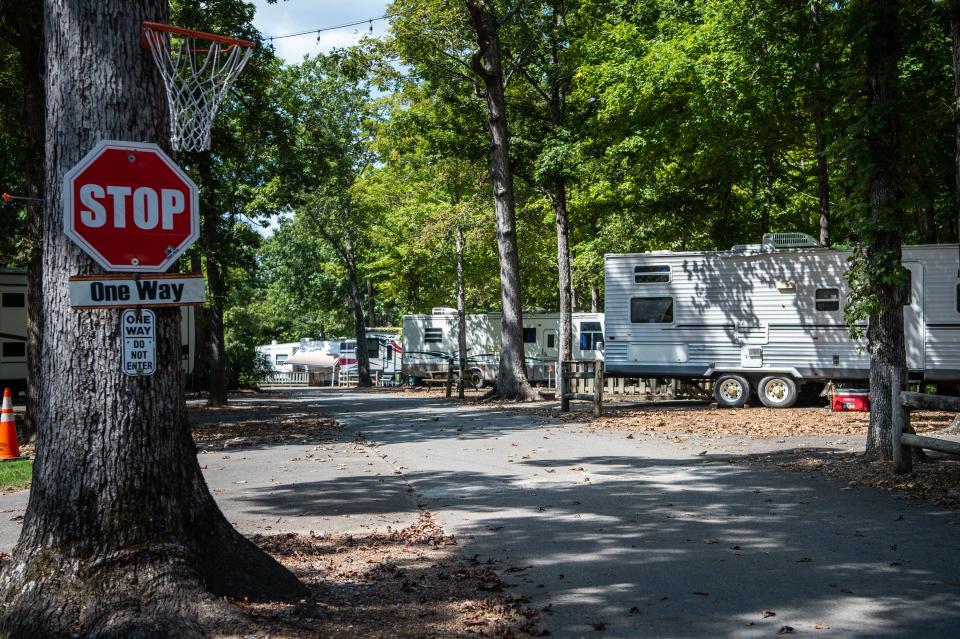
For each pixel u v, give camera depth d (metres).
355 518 8.26
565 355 29.78
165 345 4.97
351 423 18.86
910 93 11.55
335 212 44.22
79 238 4.75
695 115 21.69
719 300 21.81
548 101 29.97
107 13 4.88
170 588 4.63
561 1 27.38
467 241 36.59
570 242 36.34
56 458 4.73
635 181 26.06
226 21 22.20
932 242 22.36
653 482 10.08
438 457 12.65
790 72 19.66
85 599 4.51
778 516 7.98
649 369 22.47
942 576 5.90
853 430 15.48
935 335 19.39
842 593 5.55
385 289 44.62
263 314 70.12
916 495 8.80
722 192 25.19
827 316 20.72
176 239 4.99
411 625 4.94
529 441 14.45
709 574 6.07
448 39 26.58
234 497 9.41
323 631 4.74
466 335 39.53
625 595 5.60
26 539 4.70
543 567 6.34
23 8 14.70
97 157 4.80
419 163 35.31
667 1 24.38
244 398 32.44
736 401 21.64
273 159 27.20
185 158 23.42
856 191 10.97
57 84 4.88
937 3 11.41
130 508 4.73
